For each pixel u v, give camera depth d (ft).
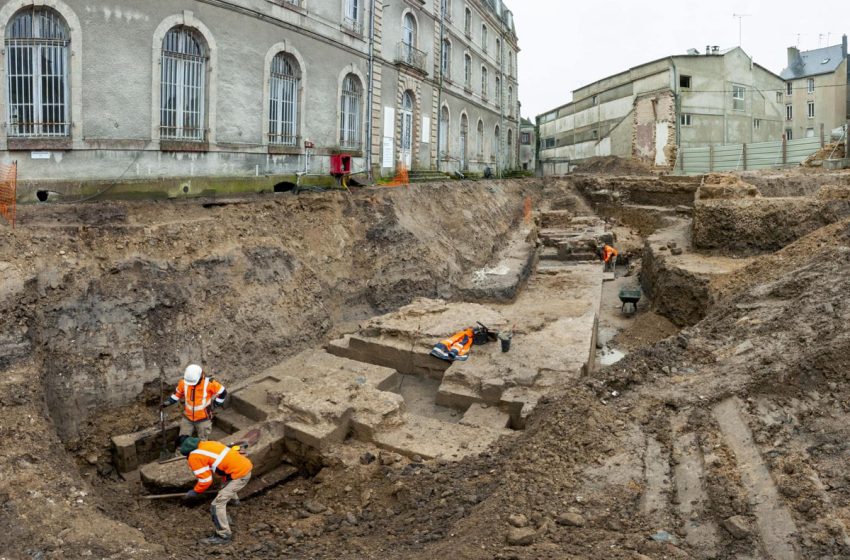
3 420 27.40
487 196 93.76
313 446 32.65
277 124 61.26
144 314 37.76
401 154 87.61
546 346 43.27
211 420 35.68
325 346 48.06
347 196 59.93
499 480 24.81
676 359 33.09
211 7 51.75
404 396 40.75
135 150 47.32
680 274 55.62
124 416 35.22
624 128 140.77
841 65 164.66
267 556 23.61
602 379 30.66
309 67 64.44
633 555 18.17
